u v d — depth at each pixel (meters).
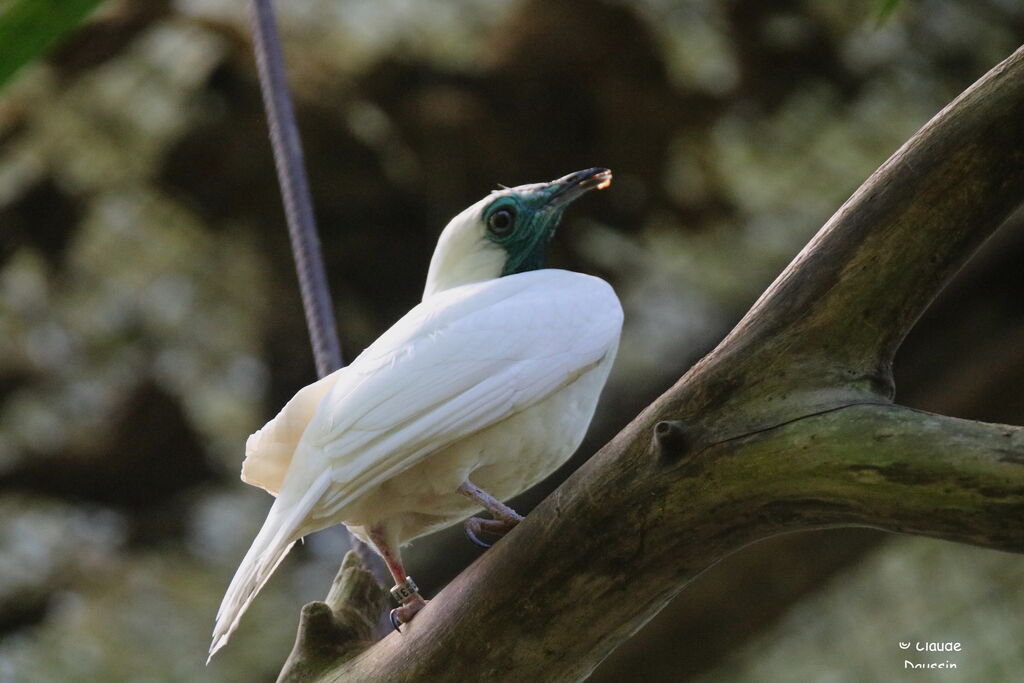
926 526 3.48
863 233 3.96
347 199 12.04
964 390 9.78
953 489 3.41
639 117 11.99
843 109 12.95
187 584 13.11
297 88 11.38
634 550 3.98
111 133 12.13
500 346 4.95
